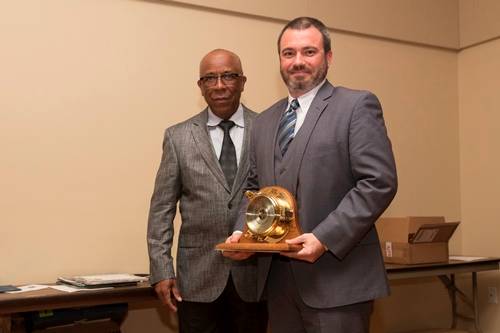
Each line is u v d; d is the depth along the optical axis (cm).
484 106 388
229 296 205
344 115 158
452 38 401
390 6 376
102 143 279
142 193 288
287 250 144
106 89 281
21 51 263
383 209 150
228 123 217
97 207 276
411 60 388
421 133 388
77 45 275
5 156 257
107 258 278
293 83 167
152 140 291
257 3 322
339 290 152
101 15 281
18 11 263
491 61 384
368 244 159
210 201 204
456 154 402
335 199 158
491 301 379
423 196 386
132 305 284
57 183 267
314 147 158
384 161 152
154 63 294
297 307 162
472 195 394
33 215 261
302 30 166
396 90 380
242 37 321
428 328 384
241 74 217
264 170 170
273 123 176
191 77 304
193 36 305
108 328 240
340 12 355
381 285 157
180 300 204
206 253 204
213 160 207
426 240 313
